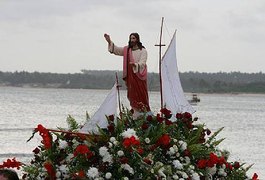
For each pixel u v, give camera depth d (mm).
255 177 8828
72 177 7480
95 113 8031
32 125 59875
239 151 39969
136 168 7566
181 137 8312
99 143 7840
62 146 7879
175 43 8984
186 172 7875
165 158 7965
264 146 44750
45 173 7836
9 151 33594
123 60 9031
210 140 8609
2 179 7152
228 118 91250
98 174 7469
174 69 8938
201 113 105312
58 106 115438
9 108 101438
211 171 8109
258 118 96938
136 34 9094
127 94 8945
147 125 8086
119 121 7980
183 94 8906
